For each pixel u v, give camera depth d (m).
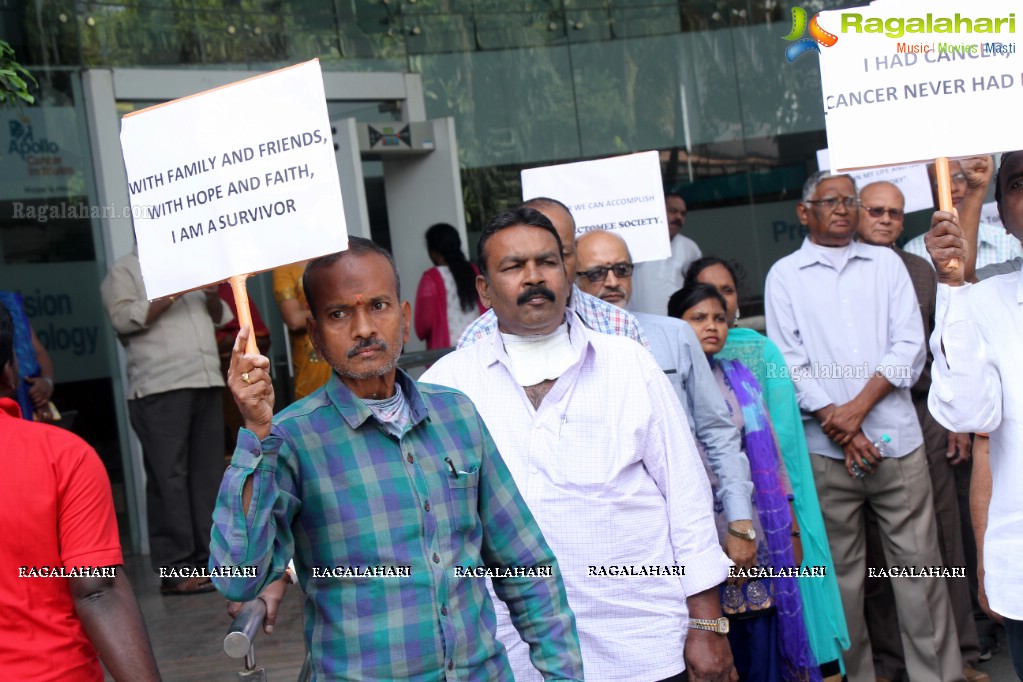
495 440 3.31
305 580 2.56
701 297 4.68
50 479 2.56
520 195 10.13
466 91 9.96
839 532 5.39
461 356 3.46
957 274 2.95
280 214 2.50
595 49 10.28
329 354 2.56
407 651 2.45
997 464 3.04
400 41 9.73
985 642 5.79
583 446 3.24
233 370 2.36
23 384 5.77
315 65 2.47
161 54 8.45
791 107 10.23
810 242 5.57
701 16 10.32
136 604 2.64
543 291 3.28
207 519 6.94
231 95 2.52
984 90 2.98
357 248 2.56
